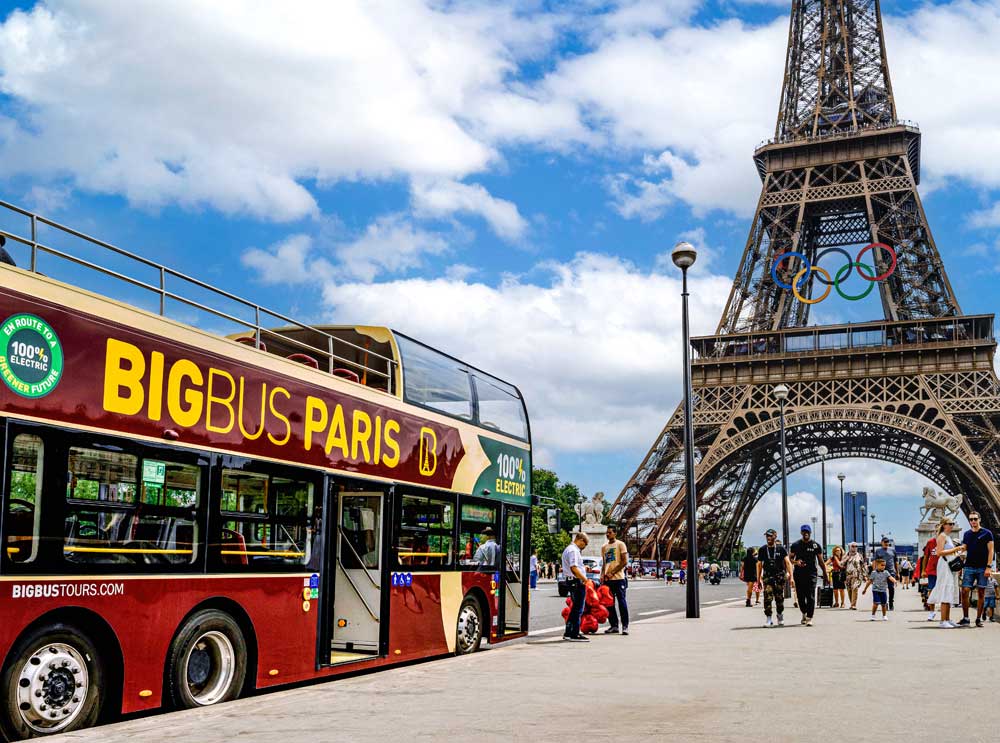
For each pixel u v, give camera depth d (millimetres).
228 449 13984
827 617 35219
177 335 13242
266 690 16359
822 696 14094
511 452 24406
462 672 17172
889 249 96000
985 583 28781
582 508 84812
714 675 16734
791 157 110438
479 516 22234
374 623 18016
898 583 80000
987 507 105812
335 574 18406
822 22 119750
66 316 11477
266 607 14617
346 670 16672
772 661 19109
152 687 12336
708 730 11195
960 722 11844
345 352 19656
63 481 11211
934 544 36219
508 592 24734
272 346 19281
